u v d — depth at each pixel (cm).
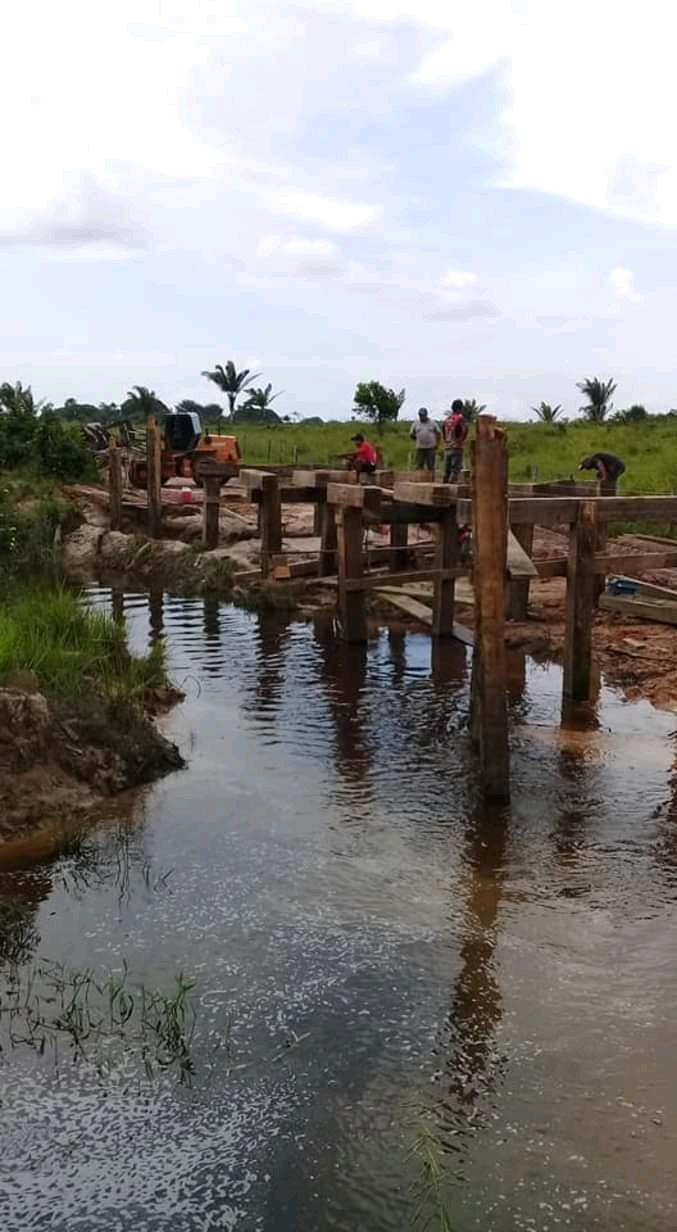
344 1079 470
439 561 1369
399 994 536
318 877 671
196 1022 509
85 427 3052
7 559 1811
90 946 579
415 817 779
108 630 1106
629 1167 416
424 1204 396
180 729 987
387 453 3384
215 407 6150
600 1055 486
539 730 986
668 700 1066
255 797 810
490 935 599
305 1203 399
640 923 615
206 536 1998
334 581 1591
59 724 803
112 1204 397
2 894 634
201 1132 436
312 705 1084
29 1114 444
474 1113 448
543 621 1422
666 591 1318
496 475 779
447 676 1212
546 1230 385
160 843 717
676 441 3359
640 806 802
